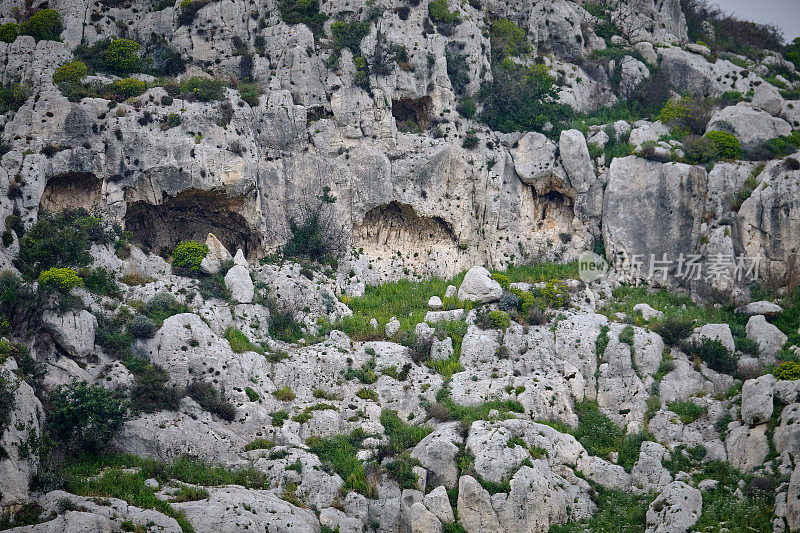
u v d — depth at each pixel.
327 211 159.12
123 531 100.94
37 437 107.44
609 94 191.25
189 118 151.00
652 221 163.38
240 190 151.38
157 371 124.81
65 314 122.00
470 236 167.75
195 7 172.00
